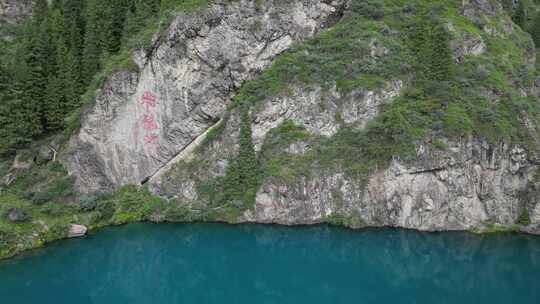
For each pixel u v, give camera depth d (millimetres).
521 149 45719
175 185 51656
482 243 45031
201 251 47719
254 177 49531
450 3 56031
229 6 52344
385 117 48656
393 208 46969
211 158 51625
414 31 53156
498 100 48594
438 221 46406
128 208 50938
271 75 52375
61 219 47438
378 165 47625
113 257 46562
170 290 42344
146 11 55500
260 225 48844
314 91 51312
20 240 43812
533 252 43781
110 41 55719
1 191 48531
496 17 58812
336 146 49531
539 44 68375
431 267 44312
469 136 46000
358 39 52625
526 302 37219
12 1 66312
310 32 54969
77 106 53531
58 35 57469
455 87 48906
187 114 53062
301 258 46500
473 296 38938
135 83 52531
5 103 49844
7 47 61094
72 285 42250
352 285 41719
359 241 46875
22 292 40219
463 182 46156
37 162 51656
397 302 38219
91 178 52688
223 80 53188
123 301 39906
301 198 48375
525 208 46000
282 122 51719
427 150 46156
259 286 42250
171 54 51938
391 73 50750
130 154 53562
